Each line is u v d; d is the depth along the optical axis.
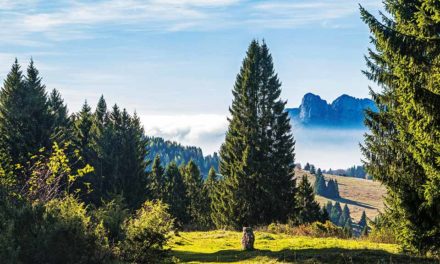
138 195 59.19
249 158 51.50
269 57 55.62
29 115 44.97
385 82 15.80
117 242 17.17
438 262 16.69
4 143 43.28
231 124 56.16
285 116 54.81
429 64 13.98
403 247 18.22
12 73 46.78
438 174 14.10
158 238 18.45
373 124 23.64
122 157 58.97
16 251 11.22
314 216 74.50
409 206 17.06
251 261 18.86
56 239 12.29
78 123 62.62
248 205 51.59
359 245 22.97
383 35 14.09
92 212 17.89
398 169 19.95
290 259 18.44
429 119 13.20
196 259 20.20
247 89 54.84
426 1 13.21
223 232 34.19
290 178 53.69
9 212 12.70
